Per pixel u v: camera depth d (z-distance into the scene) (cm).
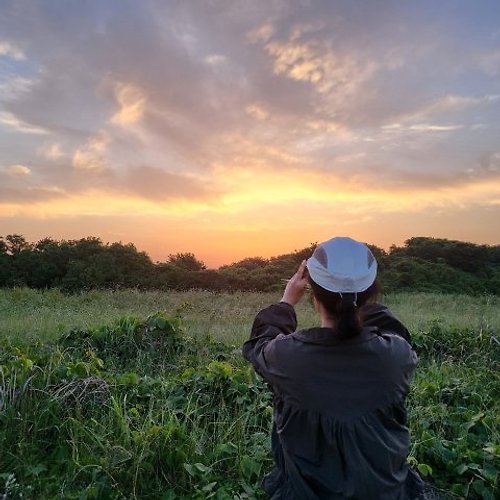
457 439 433
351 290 202
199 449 402
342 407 200
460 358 714
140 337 727
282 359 208
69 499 347
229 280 2000
